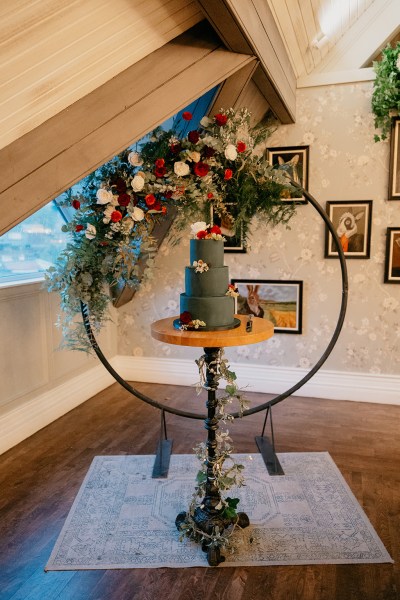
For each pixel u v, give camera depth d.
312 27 3.24
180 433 3.41
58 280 2.46
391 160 3.70
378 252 3.87
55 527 2.32
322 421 3.61
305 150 3.88
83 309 2.57
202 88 2.28
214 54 2.34
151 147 2.45
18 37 1.45
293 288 4.09
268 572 2.00
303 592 1.88
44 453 3.11
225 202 2.63
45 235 3.78
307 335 4.13
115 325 4.66
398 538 2.21
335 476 2.77
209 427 2.19
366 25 3.73
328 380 4.11
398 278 3.82
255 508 2.46
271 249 4.12
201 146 2.32
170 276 4.45
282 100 3.20
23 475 2.83
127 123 2.04
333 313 4.04
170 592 1.89
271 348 4.24
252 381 4.31
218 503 2.20
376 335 3.96
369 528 2.28
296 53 3.45
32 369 3.47
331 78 3.77
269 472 2.81
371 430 3.43
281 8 2.72
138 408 3.91
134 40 2.02
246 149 2.47
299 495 2.57
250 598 1.85
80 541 2.21
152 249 2.44
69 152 1.87
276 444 3.20
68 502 2.54
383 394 3.98
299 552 2.11
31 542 2.21
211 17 2.02
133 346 4.66
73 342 2.71
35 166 1.79
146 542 2.21
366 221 3.84
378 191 3.80
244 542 2.19
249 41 2.25
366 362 4.02
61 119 1.92
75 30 1.63
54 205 3.81
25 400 3.40
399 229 3.76
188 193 2.37
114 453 3.10
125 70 2.17
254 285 4.19
